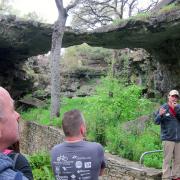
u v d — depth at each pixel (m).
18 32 20.95
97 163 3.70
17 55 25.16
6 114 2.18
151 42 18.89
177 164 8.84
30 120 23.84
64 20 20.73
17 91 28.39
